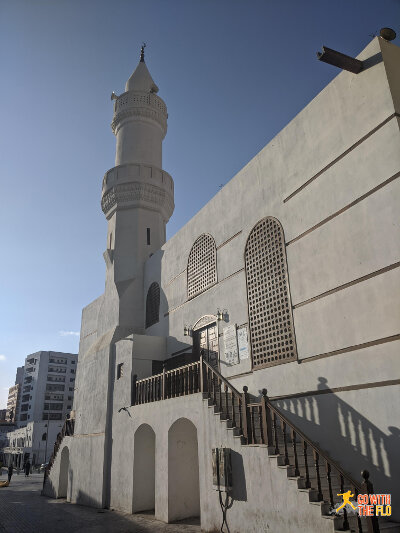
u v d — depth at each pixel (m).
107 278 18.86
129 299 17.34
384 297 7.31
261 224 11.01
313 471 7.38
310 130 9.82
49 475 18.27
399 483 6.53
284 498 6.52
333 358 8.16
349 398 7.68
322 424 8.16
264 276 10.57
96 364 16.12
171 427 10.26
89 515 11.75
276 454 7.00
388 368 7.04
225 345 11.62
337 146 8.93
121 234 18.55
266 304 10.32
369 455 7.11
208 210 13.77
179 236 15.48
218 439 8.37
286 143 10.59
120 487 12.38
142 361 13.90
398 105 7.82
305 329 8.97
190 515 9.95
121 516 11.17
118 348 14.82
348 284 8.09
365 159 8.18
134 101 20.12
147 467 12.03
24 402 74.88
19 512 12.71
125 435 12.73
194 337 13.40
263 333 10.26
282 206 10.34
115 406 13.91
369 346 7.45
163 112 20.75
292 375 9.09
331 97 9.31
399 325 6.96
